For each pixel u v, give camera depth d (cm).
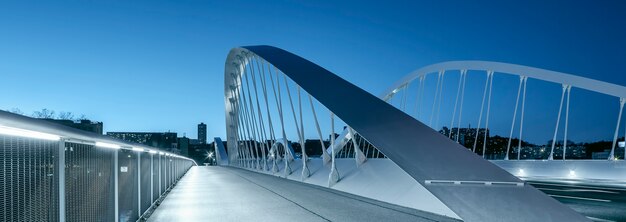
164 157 1711
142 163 1050
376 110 1298
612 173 2169
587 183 2184
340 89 1573
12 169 346
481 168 888
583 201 1359
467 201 732
